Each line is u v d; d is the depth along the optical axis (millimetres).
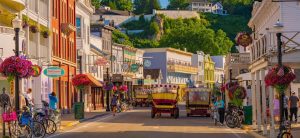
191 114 52562
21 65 25969
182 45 158250
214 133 30703
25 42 41719
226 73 67062
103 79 81562
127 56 105875
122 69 98875
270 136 26172
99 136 28234
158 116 52812
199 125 38094
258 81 30797
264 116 28391
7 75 26141
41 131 28016
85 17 70438
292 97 35125
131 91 104625
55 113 33062
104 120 45406
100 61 68500
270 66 26484
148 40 163000
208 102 52219
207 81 151125
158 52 129125
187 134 29734
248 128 32750
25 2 42156
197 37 158500
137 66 96812
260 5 47469
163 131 31922
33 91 46875
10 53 35625
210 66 154125
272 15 44750
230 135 29266
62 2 58250
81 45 67750
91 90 73438
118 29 156625
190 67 140750
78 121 41500
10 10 37969
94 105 74562
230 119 35750
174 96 49000
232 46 169875
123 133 30219
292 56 26000
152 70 125562
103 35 88562
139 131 31844
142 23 174625
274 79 23781
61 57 57219
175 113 48969
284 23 41375
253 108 34156
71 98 61875
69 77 61281
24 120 26578
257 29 54938
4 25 36406
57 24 55781
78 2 65938
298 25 41344
